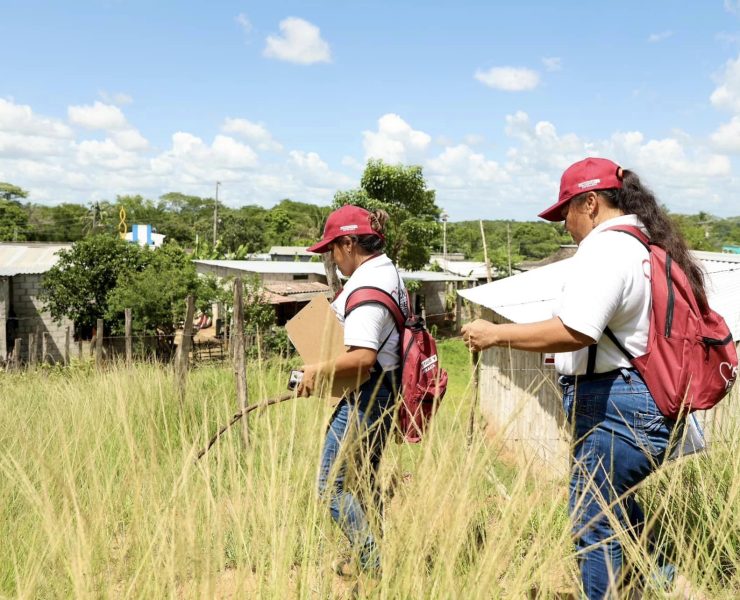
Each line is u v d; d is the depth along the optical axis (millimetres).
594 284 1969
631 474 2057
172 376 5676
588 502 2018
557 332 1971
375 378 2520
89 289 24312
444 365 21562
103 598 1694
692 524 2369
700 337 1970
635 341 2016
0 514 2434
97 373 7285
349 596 1790
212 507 1947
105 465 2434
